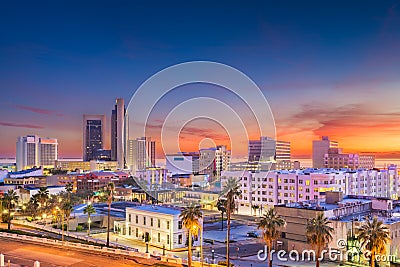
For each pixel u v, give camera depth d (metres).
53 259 92.81
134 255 97.00
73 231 143.50
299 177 185.50
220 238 134.12
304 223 107.12
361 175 198.25
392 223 98.44
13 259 92.12
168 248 117.44
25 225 144.50
